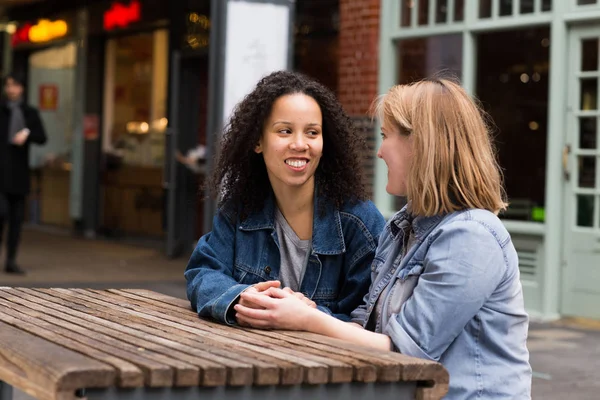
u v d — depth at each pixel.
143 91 14.98
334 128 3.23
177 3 13.69
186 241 13.40
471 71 9.48
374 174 10.02
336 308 3.28
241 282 3.30
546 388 6.18
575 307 8.78
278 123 3.13
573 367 6.85
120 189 15.72
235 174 3.30
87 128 16.38
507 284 2.66
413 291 2.69
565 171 8.80
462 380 2.62
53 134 17.81
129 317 2.90
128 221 15.52
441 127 2.71
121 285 10.38
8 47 19.17
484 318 2.64
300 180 3.13
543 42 8.98
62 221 17.47
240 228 3.32
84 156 16.41
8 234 11.16
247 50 8.45
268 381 2.15
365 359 2.29
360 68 10.23
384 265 2.94
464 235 2.62
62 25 17.19
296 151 3.12
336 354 2.37
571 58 8.80
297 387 2.21
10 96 10.93
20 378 2.25
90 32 16.25
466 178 2.70
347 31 10.38
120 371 2.03
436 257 2.64
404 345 2.60
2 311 2.98
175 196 13.25
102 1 15.85
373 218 3.29
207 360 2.19
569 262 8.82
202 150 13.51
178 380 2.07
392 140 2.82
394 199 9.99
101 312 3.00
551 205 8.83
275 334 2.66
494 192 2.72
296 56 11.29
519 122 9.15
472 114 2.72
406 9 9.98
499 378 2.63
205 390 2.13
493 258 2.61
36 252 13.75
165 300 3.37
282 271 3.30
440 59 9.73
